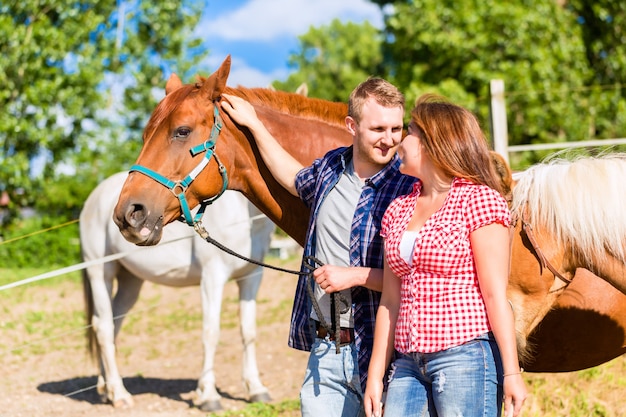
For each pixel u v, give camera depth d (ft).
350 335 9.45
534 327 10.48
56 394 21.62
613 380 16.38
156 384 22.50
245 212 18.93
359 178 9.66
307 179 10.35
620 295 11.13
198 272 19.45
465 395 8.11
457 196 8.37
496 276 8.10
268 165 11.00
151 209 10.72
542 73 58.95
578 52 61.05
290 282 37.04
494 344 8.26
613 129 59.77
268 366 23.89
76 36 59.00
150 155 10.90
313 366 9.57
